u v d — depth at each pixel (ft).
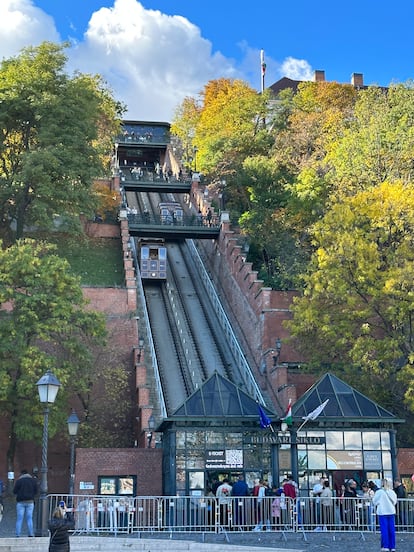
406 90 207.82
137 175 256.32
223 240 197.06
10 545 65.26
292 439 97.04
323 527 80.18
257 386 144.15
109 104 228.22
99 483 106.52
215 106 285.84
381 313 130.62
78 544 68.69
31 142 177.06
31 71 169.48
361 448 98.02
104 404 136.77
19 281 124.36
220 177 230.48
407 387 122.01
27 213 172.14
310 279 132.98
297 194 185.88
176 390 147.54
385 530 63.36
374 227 137.59
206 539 74.79
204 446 96.32
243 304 171.53
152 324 177.47
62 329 120.57
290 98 281.74
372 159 179.63
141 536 76.84
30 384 113.09
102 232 202.39
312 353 133.28
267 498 80.94
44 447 70.44
